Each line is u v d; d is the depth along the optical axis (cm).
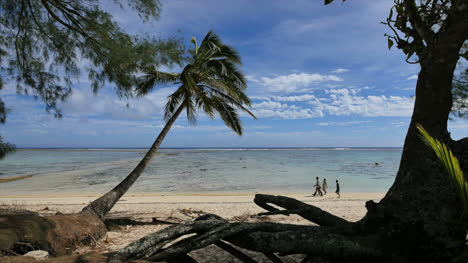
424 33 342
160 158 8000
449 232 284
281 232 299
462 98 571
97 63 686
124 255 254
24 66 649
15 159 7981
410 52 362
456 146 313
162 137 1008
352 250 285
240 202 1627
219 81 1024
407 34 359
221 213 1184
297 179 3127
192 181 2988
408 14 347
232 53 1065
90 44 660
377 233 307
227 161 6612
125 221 977
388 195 340
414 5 346
